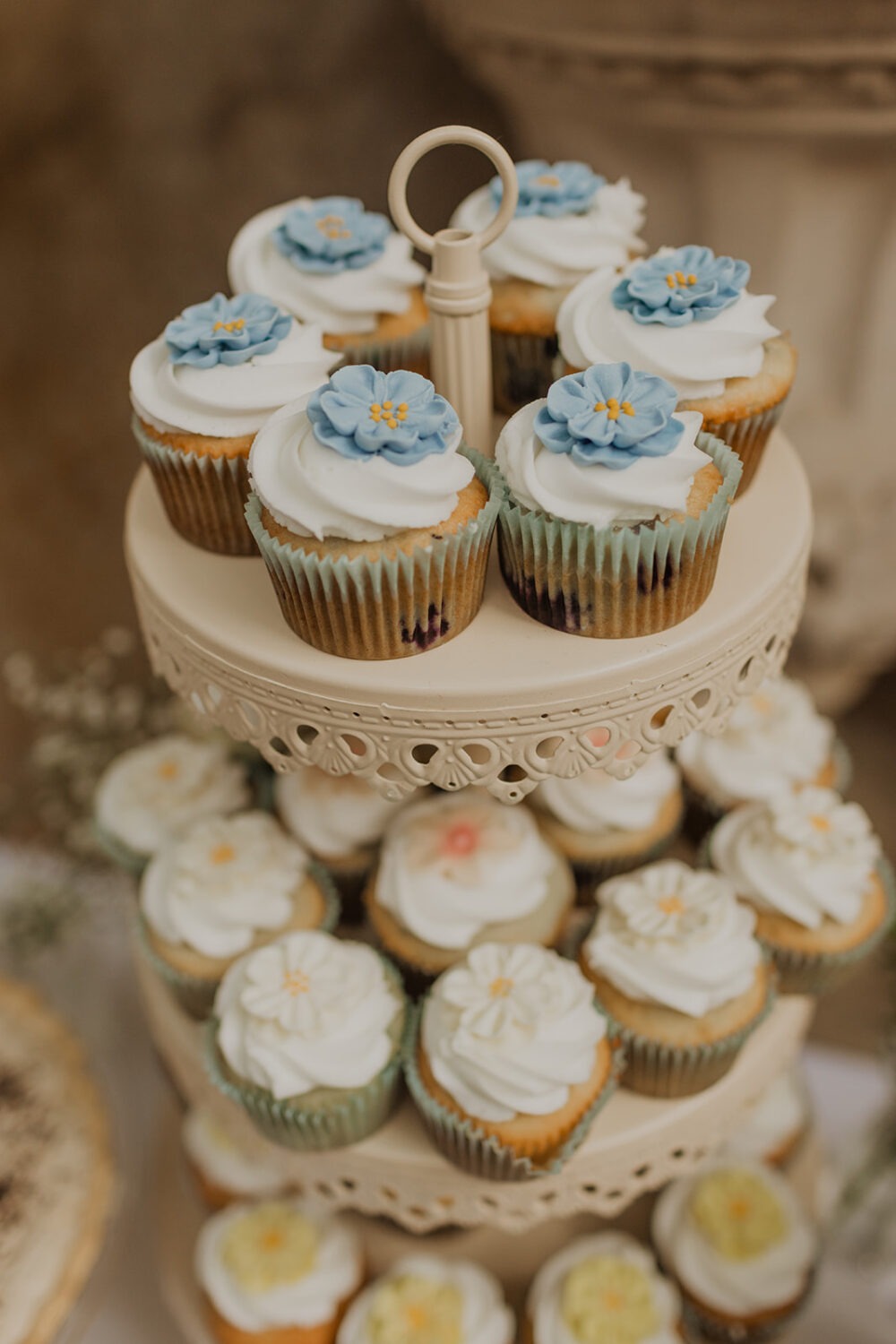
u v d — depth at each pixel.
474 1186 0.49
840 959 0.53
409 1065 0.48
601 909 0.52
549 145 0.64
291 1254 0.55
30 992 0.65
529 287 0.51
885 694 0.78
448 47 0.61
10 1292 0.54
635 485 0.41
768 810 0.55
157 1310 0.61
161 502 0.49
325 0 0.62
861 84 0.55
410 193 0.66
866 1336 0.61
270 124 0.66
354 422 0.41
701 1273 0.57
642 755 0.44
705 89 0.57
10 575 0.87
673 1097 0.51
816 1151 0.64
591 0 0.56
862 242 0.60
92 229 0.71
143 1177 0.66
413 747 0.42
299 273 0.50
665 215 0.63
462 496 0.43
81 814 0.79
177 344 0.46
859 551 0.70
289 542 0.42
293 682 0.42
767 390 0.47
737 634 0.43
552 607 0.43
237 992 0.50
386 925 0.52
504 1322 0.55
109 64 0.66
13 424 0.81
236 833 0.55
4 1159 0.59
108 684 0.87
